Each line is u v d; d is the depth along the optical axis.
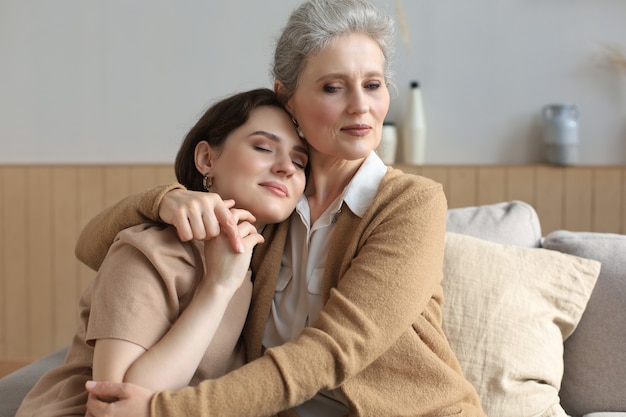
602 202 3.53
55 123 3.85
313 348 1.25
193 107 3.79
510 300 1.79
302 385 1.23
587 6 3.60
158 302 1.28
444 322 1.78
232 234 1.29
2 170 3.78
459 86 3.69
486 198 3.57
